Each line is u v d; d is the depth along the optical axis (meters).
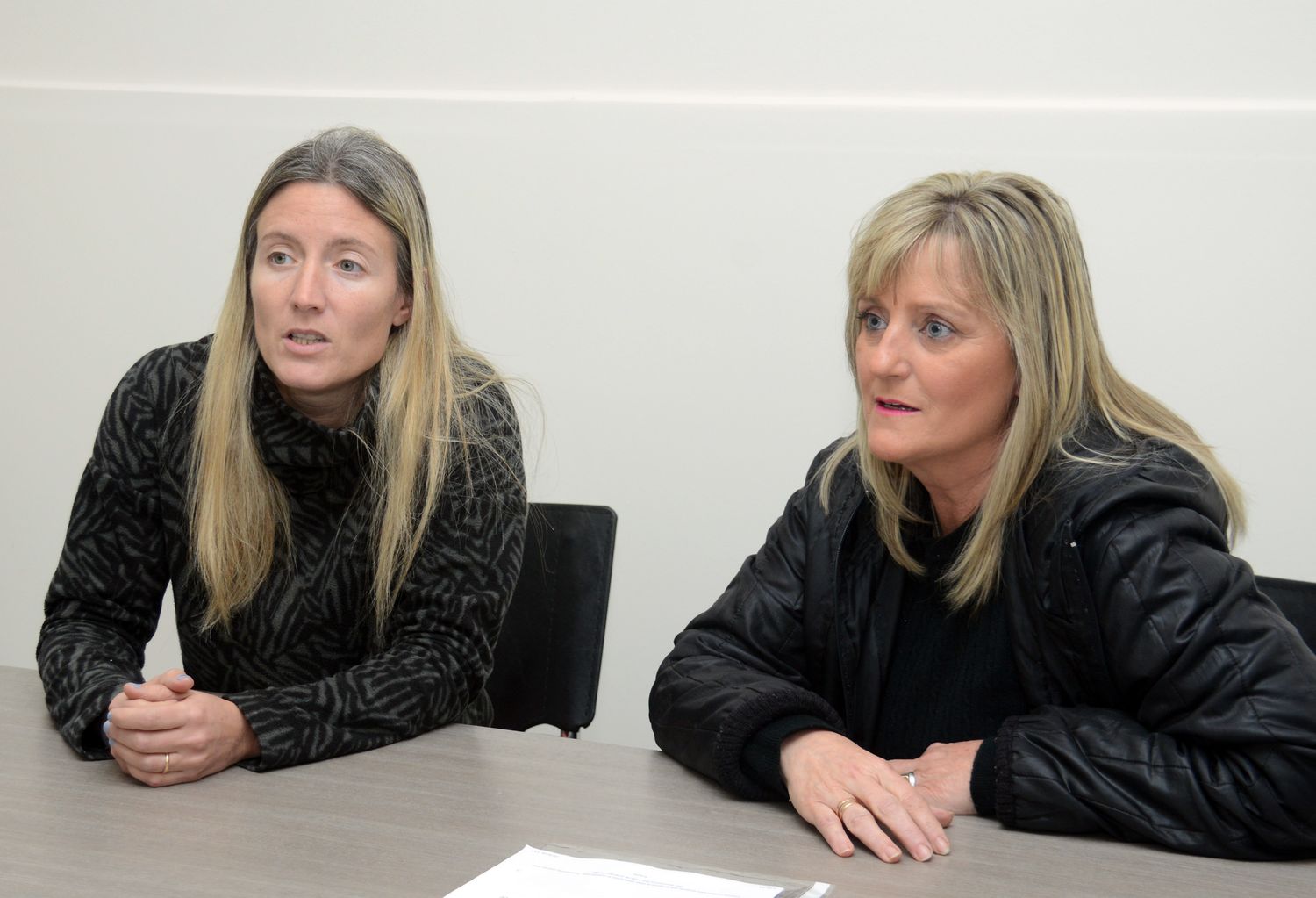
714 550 2.55
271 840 0.98
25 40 2.84
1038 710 1.14
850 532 1.40
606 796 1.12
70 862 0.92
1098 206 2.33
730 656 1.38
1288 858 1.02
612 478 2.59
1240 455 2.29
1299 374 2.26
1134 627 1.10
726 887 0.89
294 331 1.36
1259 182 2.26
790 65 2.48
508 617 1.72
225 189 2.75
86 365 2.82
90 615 1.49
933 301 1.18
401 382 1.45
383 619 1.49
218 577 1.46
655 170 2.54
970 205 1.20
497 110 2.62
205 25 2.76
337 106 2.70
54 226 2.82
